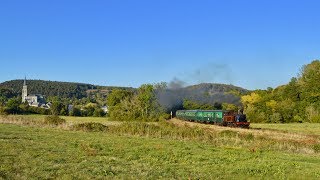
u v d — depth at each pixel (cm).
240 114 7088
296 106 11156
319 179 2236
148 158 2684
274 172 2412
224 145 3825
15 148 2691
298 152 3684
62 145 3073
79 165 2178
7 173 1848
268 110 11150
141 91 10231
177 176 2058
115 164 2334
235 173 2322
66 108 13738
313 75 12350
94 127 5053
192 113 8662
